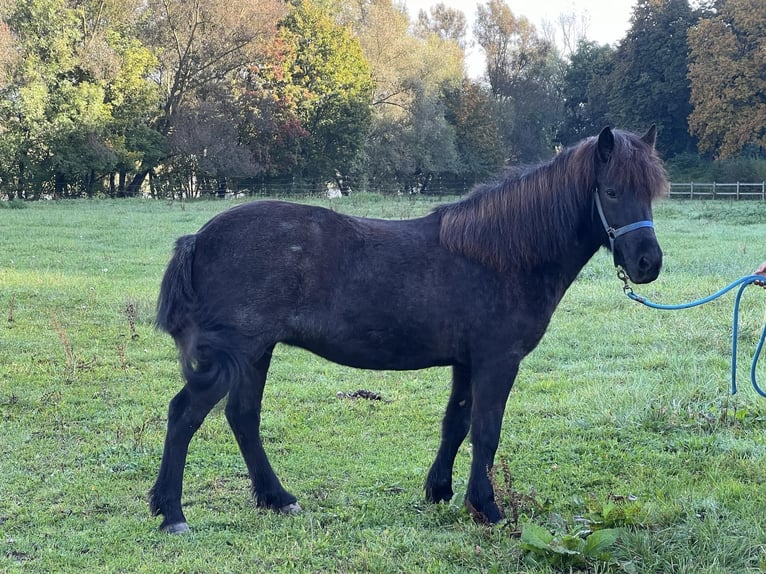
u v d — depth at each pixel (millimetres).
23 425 6316
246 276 4285
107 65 36781
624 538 4055
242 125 42969
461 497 4746
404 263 4465
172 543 4262
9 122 35500
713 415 6320
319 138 45750
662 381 7371
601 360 8430
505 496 4426
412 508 4789
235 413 4746
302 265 4328
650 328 9602
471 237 4465
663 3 51000
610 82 55625
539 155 62438
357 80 45312
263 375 4766
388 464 5594
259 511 4738
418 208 28984
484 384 4496
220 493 5055
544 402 6965
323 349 4488
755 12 43281
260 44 41156
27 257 15320
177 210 28656
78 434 6156
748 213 27266
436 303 4445
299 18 44031
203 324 4316
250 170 41531
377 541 4270
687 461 5477
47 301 11094
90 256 15680
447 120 54656
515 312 4488
